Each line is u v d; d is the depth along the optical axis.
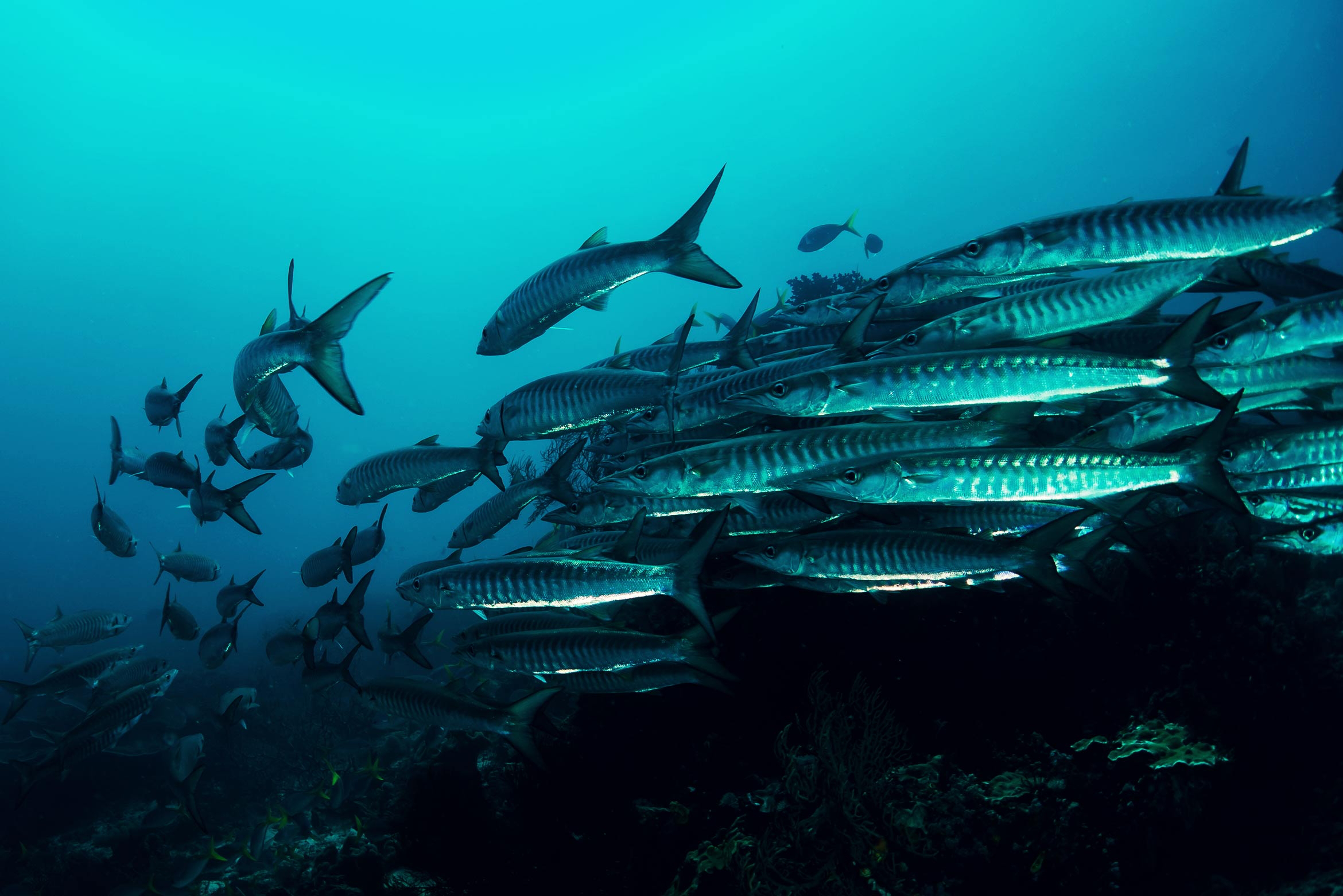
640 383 2.10
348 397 1.90
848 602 2.22
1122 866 1.85
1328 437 1.89
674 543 1.99
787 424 2.16
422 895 2.28
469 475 2.52
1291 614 2.23
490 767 2.86
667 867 2.18
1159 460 1.65
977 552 1.68
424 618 2.17
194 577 3.61
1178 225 1.82
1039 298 1.90
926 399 1.79
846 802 1.89
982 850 1.84
